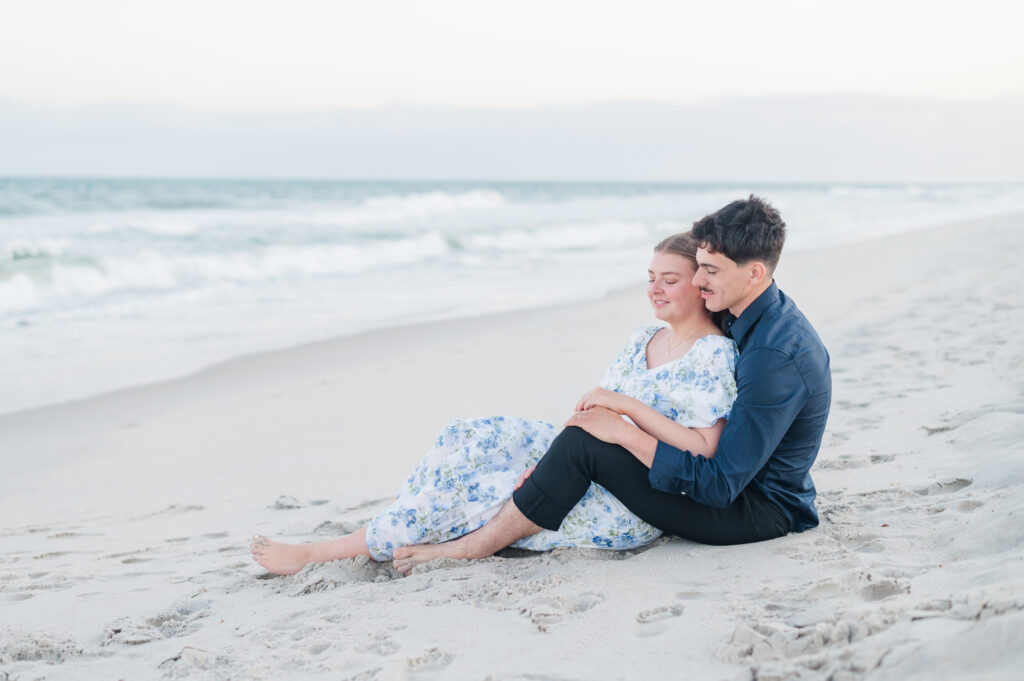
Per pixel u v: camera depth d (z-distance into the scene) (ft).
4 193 98.58
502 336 32.45
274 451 19.27
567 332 32.68
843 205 147.02
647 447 9.53
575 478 9.92
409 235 71.46
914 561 9.08
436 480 10.47
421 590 9.77
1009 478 11.27
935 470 12.51
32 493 17.17
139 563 12.42
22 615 10.38
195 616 10.08
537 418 20.47
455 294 45.14
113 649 9.23
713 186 372.38
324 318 37.78
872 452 13.89
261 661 8.41
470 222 88.84
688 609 8.50
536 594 9.25
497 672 7.62
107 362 29.37
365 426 20.89
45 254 50.67
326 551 11.05
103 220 73.26
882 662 6.53
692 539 10.13
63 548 13.53
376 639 8.64
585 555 10.35
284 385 26.02
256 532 13.62
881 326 27.09
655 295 10.27
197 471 18.15
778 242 9.48
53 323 36.60
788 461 10.00
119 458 19.43
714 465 9.34
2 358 29.96
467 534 10.63
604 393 9.83
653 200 147.74
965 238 65.51
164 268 49.49
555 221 93.35
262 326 35.91
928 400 16.92
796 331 9.51
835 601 8.18
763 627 7.72
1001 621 6.31
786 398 9.33
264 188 169.07
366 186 262.88
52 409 23.79
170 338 33.47
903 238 69.10
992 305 29.12
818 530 10.46
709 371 9.74
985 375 18.52
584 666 7.57
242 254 54.24
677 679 7.13
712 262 9.48
